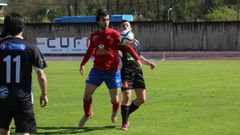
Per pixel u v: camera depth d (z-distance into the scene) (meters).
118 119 26.00
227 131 22.41
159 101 32.94
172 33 123.44
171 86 43.50
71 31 127.00
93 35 22.38
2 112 15.02
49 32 128.12
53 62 89.44
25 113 14.95
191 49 122.62
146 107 30.06
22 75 14.98
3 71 14.98
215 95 36.16
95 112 28.47
